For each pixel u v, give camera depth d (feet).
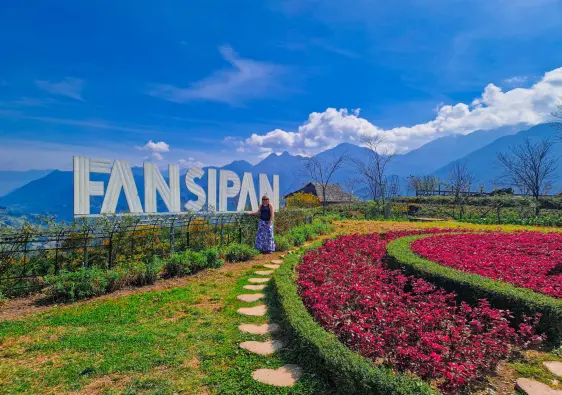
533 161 82.64
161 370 11.46
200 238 31.86
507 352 12.46
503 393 10.52
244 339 14.07
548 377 11.42
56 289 18.79
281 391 10.33
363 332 11.86
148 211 30.09
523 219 66.90
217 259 27.78
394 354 11.37
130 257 25.73
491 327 14.33
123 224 25.31
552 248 30.09
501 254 26.96
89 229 23.22
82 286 19.62
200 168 36.35
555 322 13.98
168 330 14.80
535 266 22.33
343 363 9.96
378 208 91.25
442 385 10.13
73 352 12.69
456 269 21.70
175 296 19.79
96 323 15.66
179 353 12.60
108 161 27.14
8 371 11.26
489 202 95.40
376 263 26.21
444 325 13.21
